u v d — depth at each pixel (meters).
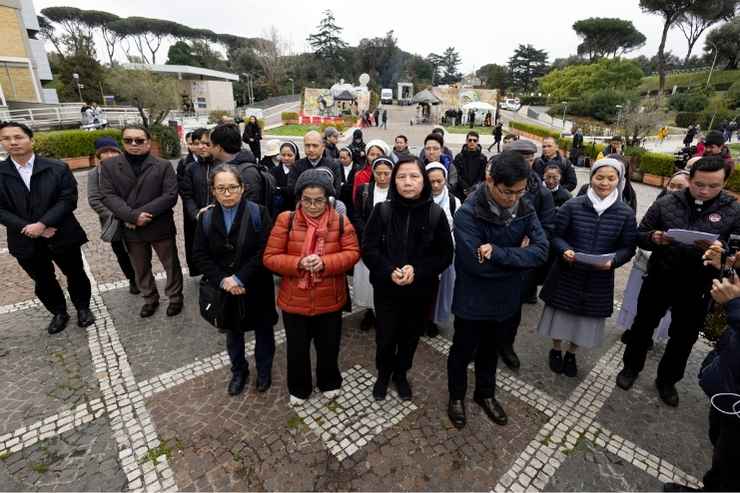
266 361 2.76
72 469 2.19
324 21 63.19
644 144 21.23
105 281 4.50
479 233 2.24
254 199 3.38
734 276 1.69
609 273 2.75
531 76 70.19
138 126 3.36
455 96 37.28
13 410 2.58
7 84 21.12
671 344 2.69
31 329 3.50
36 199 3.11
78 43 34.50
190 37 68.69
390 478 2.17
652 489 2.15
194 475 2.16
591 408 2.72
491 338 2.45
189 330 3.54
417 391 2.86
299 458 2.28
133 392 2.77
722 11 45.84
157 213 3.38
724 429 1.70
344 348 3.36
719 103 31.72
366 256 2.39
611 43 59.00
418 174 2.24
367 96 38.69
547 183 4.01
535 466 2.27
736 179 9.95
